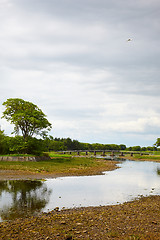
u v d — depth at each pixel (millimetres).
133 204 18984
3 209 17109
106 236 11438
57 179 33031
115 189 26484
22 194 22375
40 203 19125
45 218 14430
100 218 14531
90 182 31312
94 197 22000
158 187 28516
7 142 57344
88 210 16859
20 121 57656
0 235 11273
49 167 43844
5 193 22625
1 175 33719
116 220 14117
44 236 11297
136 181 33344
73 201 20188
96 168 51188
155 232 12039
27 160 52188
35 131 60000
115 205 18625
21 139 56625
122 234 11734
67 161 59469
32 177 33375
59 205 18703
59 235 11484
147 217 14836
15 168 39812
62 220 14062
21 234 11523
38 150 57125
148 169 54781
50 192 23750
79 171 43094
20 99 60812
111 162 78688
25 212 16422
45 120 60312
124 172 46531
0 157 51656
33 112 59219
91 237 11297
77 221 13867
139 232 12031
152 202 20016
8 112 60469
